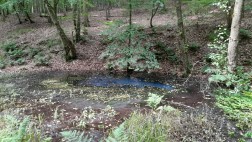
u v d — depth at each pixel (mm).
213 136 6438
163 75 13961
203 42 16469
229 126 6973
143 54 14617
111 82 12969
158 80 13078
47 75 14797
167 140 5926
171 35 18031
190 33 17906
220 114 7801
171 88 11414
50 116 8078
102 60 16812
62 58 17797
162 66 15109
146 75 14188
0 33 25344
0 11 31688
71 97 10141
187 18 21562
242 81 9289
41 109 8750
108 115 8008
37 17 29688
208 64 13789
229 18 16609
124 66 14922
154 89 11305
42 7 31141
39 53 18609
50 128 7164
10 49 20016
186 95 10000
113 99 9742
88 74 14812
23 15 29812
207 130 6637
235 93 8805
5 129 5848
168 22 21438
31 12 31500
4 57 18984
